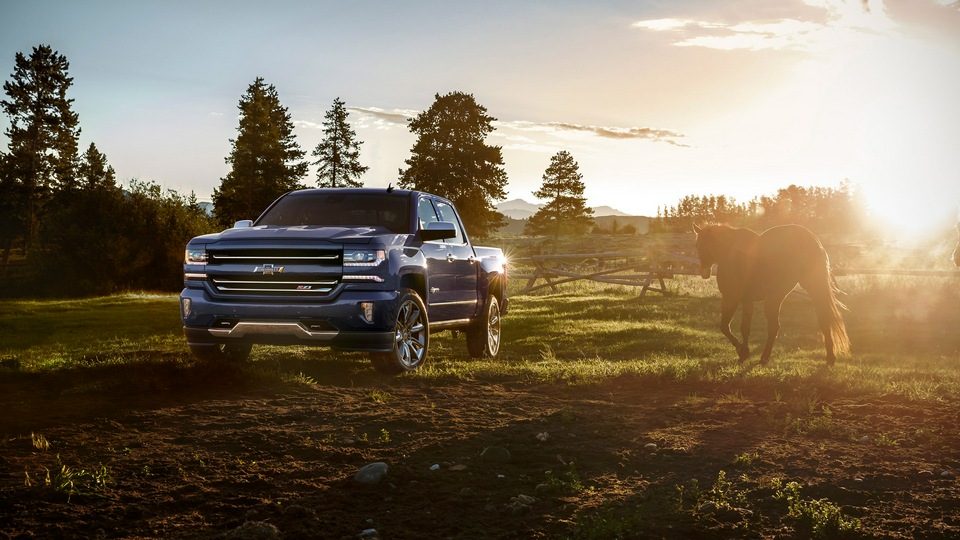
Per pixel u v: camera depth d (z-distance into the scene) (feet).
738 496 13.69
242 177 229.66
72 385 24.94
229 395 23.47
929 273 66.54
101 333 52.13
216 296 27.86
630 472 15.64
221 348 31.09
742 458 16.33
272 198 228.84
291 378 26.18
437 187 245.65
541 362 33.40
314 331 27.22
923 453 17.12
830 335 32.63
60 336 50.34
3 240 228.63
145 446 17.06
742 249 33.06
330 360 32.86
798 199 500.74
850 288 68.49
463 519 12.69
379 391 24.58
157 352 36.73
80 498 13.32
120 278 132.26
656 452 17.13
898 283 68.59
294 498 13.61
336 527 12.22
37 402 22.03
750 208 509.76
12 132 236.02
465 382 26.81
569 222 376.89
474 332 37.09
